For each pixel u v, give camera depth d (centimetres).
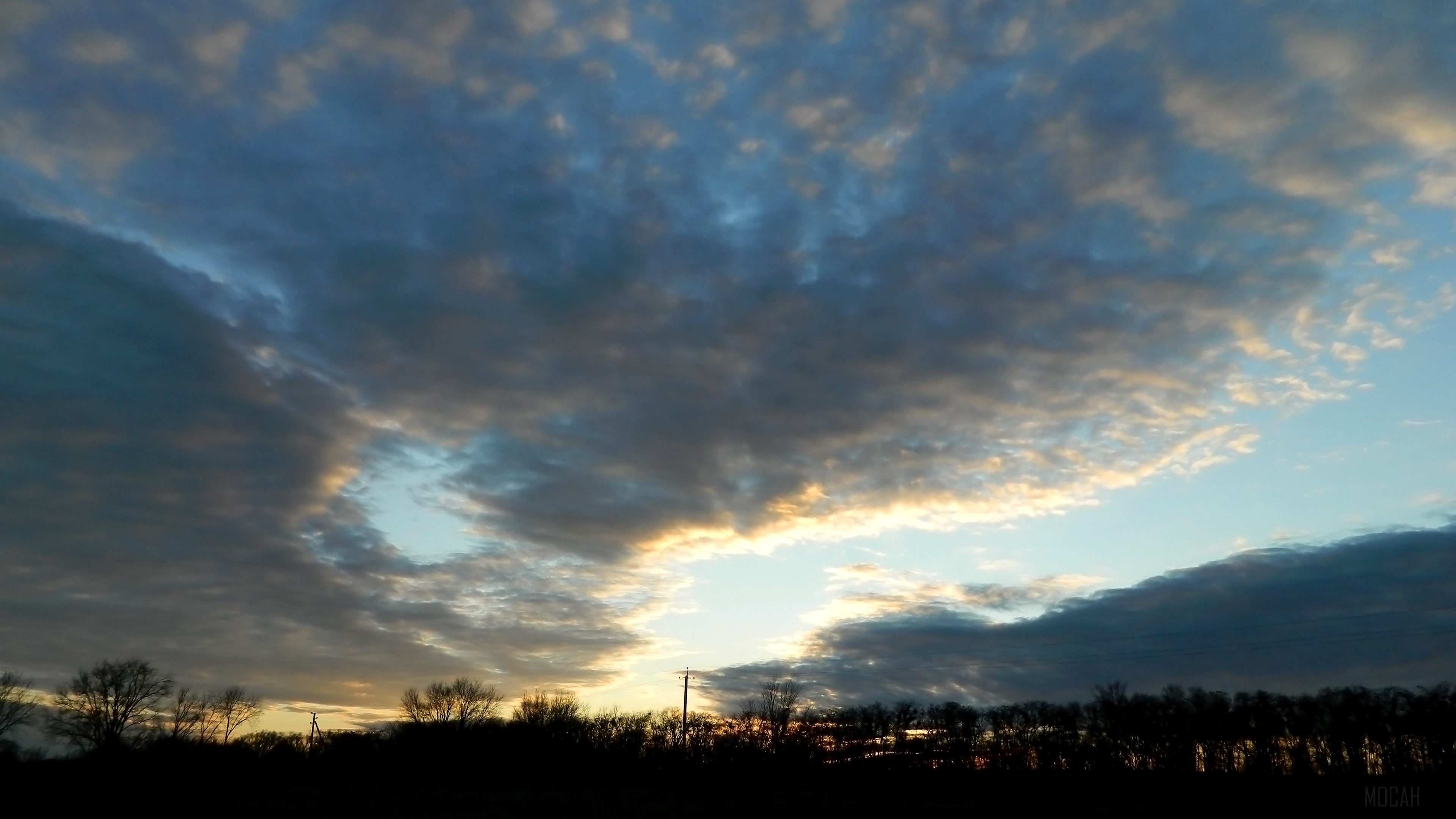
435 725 14975
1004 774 13325
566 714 15588
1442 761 10894
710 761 14775
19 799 9350
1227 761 12669
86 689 11900
